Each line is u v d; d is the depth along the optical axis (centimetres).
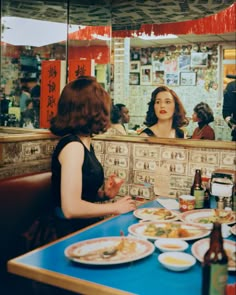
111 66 286
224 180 218
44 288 192
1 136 257
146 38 271
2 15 327
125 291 120
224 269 111
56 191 219
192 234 171
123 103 283
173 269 134
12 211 230
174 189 269
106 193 254
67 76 302
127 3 276
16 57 329
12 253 228
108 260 139
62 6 306
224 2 242
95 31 294
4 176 256
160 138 271
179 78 261
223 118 249
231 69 245
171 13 260
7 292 203
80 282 125
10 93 330
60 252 152
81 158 211
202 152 257
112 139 290
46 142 292
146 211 210
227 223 188
